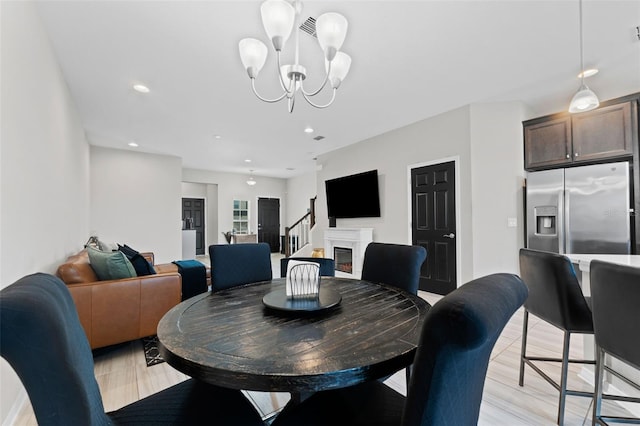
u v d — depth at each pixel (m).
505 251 3.52
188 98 3.37
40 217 2.12
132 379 1.97
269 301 1.34
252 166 7.65
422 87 3.16
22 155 1.76
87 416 0.60
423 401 0.58
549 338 2.56
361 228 5.04
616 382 1.69
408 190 4.36
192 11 2.00
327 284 1.81
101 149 5.48
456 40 2.35
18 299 0.53
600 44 2.40
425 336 0.58
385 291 1.63
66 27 2.15
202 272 3.64
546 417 1.57
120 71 2.77
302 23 2.12
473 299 0.58
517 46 2.43
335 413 0.93
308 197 8.94
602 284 1.24
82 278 2.22
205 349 0.89
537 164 3.43
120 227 5.62
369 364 0.81
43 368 0.53
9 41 1.57
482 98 3.46
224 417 0.92
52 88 2.41
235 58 2.57
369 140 5.02
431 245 4.08
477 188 3.60
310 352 0.87
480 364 0.71
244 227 9.08
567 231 3.05
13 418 1.56
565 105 3.65
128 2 1.92
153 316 2.40
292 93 1.84
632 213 2.83
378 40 2.34
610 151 2.95
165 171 6.15
